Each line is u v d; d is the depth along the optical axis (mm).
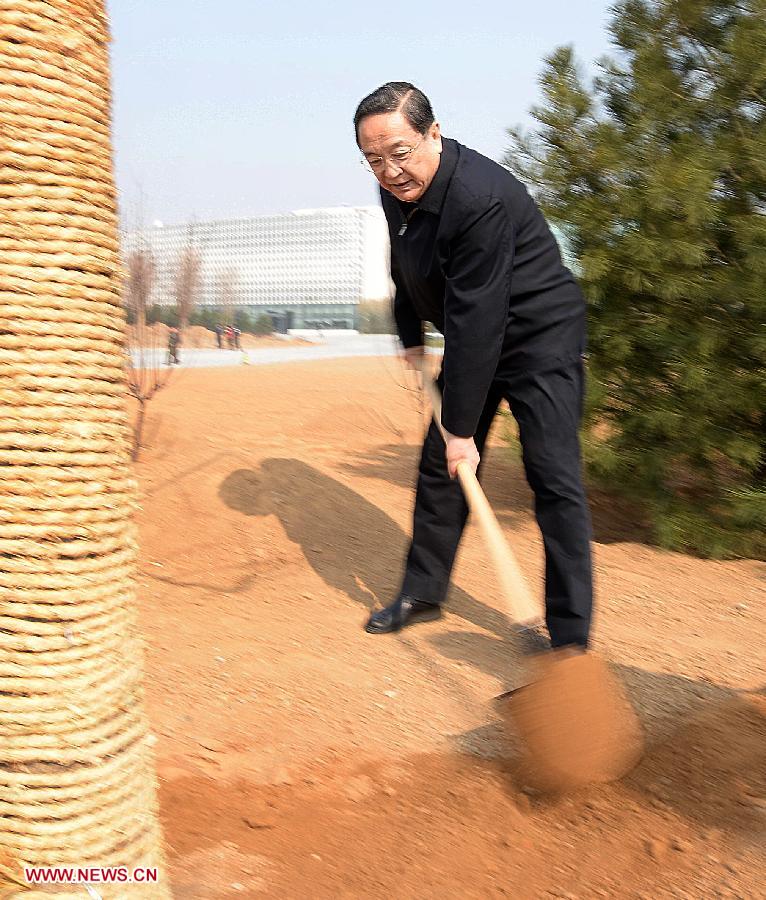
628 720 2799
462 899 2219
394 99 3064
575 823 2559
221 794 2623
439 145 3178
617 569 4992
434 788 2715
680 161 5473
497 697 3244
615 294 5805
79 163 1637
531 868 2355
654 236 5512
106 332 1714
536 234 3320
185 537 5066
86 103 1642
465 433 3295
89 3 1640
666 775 2793
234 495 5590
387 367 20109
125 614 1794
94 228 1672
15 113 1566
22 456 1628
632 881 2299
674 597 4547
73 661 1695
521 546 5227
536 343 3367
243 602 4273
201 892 2184
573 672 2691
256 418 11188
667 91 5797
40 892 1723
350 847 2404
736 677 3566
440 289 3369
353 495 5809
